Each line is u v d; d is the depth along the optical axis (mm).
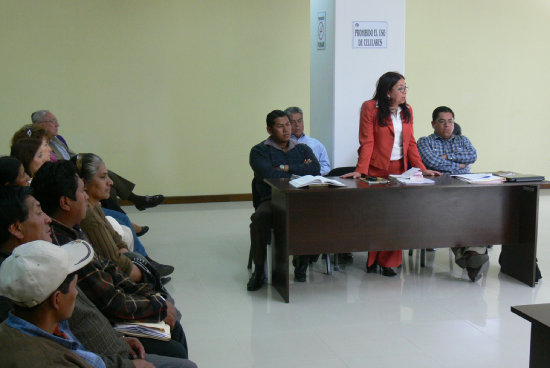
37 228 1905
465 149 4766
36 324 1480
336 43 5227
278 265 4031
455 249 4336
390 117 4285
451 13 7488
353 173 4258
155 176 7141
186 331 3389
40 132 3881
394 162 4406
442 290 4047
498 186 4066
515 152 7906
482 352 3053
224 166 7312
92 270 2201
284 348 3145
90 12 6715
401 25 5316
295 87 7336
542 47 7758
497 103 7766
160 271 4234
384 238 4027
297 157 4473
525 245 4137
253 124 7305
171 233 5773
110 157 6988
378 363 2945
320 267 4652
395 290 4059
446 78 7605
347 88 5297
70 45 6715
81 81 6793
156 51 6926
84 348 1929
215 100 7160
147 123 7027
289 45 7246
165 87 7008
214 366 2943
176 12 6914
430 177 4215
